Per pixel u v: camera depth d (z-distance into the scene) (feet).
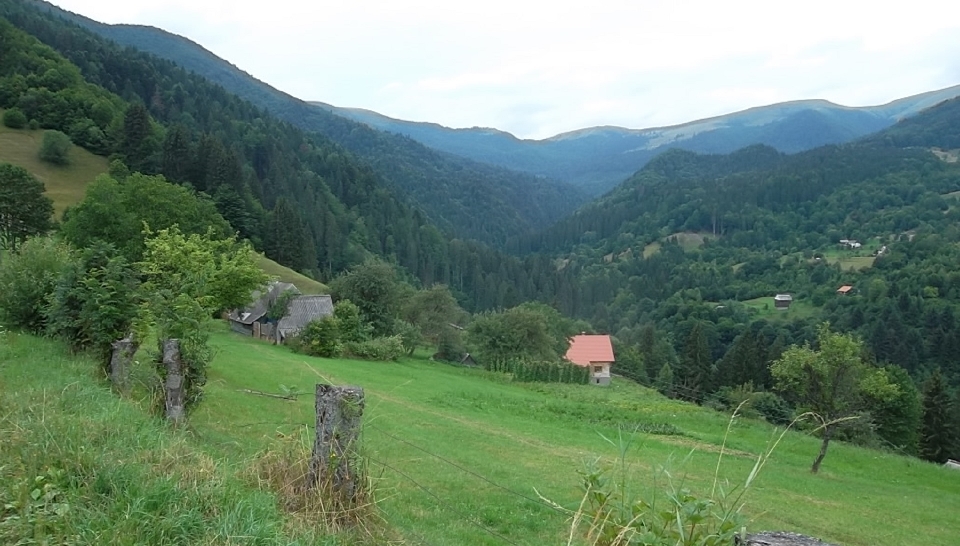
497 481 47.60
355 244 422.41
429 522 31.04
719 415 123.95
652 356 279.08
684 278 487.61
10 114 317.22
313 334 155.12
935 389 162.71
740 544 12.01
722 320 353.92
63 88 355.77
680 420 113.91
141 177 164.55
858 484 79.41
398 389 105.29
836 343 78.59
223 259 92.94
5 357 38.37
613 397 148.15
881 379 80.02
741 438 104.47
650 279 498.28
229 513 15.53
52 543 12.96
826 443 81.82
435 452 55.77
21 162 287.28
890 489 79.36
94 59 499.10
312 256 335.26
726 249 580.71
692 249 606.55
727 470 71.67
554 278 494.59
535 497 42.55
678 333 349.41
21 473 15.87
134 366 34.19
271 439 27.53
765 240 597.93
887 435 157.07
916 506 69.62
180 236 85.05
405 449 53.42
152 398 31.22
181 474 17.72
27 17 515.91
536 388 155.63
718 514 11.83
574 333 254.88
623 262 571.69
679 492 12.24
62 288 44.62
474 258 492.13
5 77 346.54
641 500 12.34
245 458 22.79
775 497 60.64
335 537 17.52
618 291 483.51
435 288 225.15
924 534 56.54
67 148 299.79
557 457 63.10
